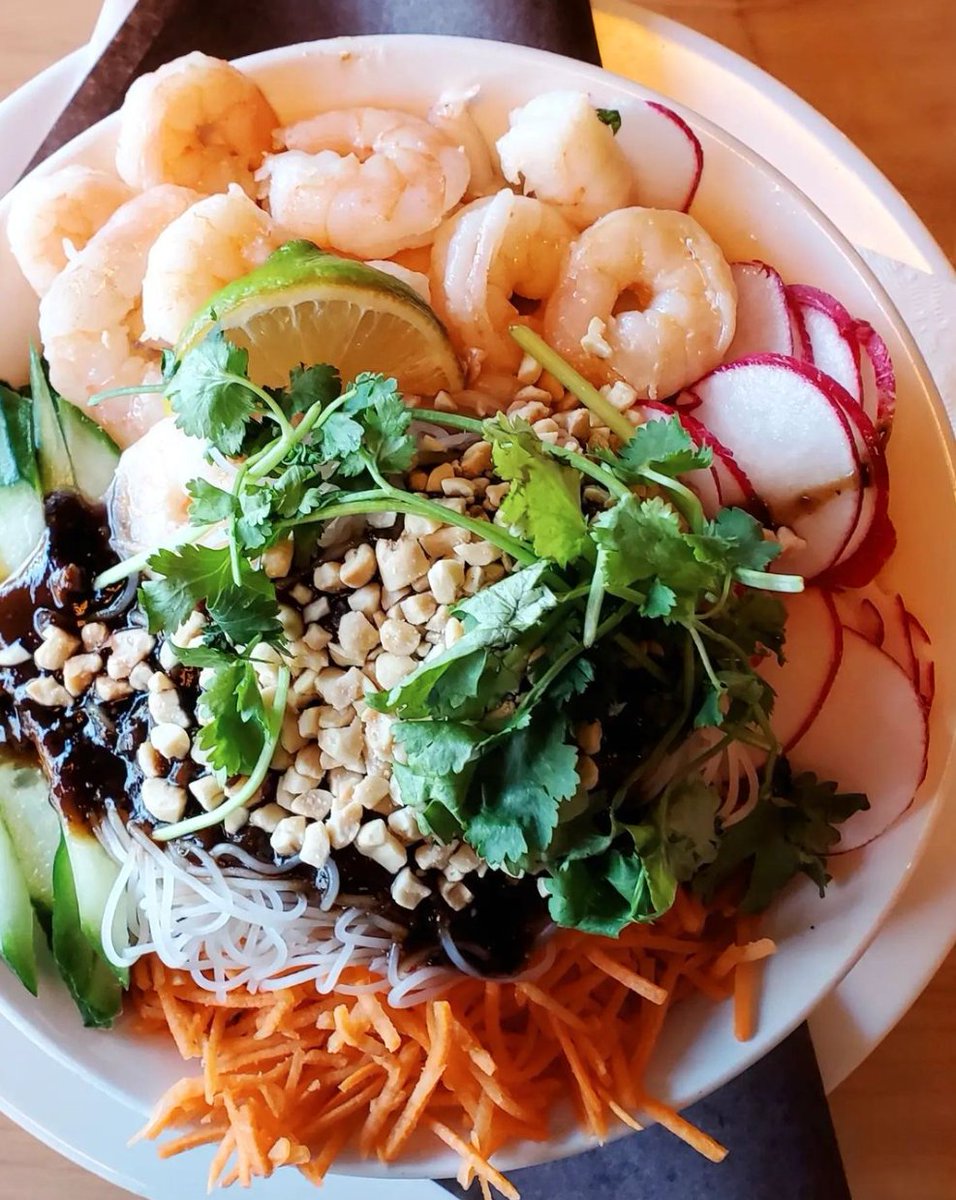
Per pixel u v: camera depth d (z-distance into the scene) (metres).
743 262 0.23
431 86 0.23
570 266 0.22
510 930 0.20
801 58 0.28
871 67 0.28
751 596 0.19
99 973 0.21
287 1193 0.23
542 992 0.20
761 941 0.20
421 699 0.17
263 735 0.19
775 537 0.22
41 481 0.22
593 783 0.19
